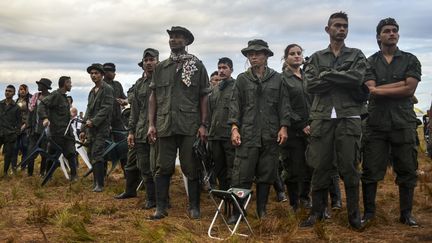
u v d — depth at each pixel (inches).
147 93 280.7
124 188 337.4
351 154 204.4
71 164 398.9
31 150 441.1
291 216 224.8
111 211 260.2
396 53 219.6
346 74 201.0
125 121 404.8
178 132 234.2
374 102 220.1
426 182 355.3
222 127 280.5
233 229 209.0
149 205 274.8
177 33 238.8
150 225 220.2
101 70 356.2
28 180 407.2
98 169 348.2
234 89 231.9
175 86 237.5
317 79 207.0
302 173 255.3
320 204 217.6
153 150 249.8
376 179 223.1
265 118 226.5
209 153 261.6
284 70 264.1
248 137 224.2
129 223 231.0
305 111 251.9
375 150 221.9
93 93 356.8
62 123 390.0
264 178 227.3
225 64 288.0
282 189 299.7
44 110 385.7
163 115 236.1
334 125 207.5
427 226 218.8
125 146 386.3
